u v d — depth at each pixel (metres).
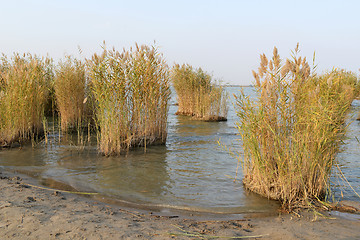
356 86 17.53
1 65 12.74
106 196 4.88
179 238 3.26
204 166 6.83
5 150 8.06
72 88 11.19
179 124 14.41
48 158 7.30
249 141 5.02
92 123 11.63
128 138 8.27
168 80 9.15
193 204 4.59
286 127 4.85
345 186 5.35
